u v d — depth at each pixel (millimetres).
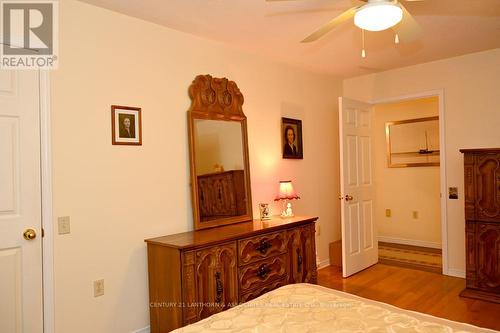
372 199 4383
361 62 3902
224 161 3178
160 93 2783
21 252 2125
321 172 4375
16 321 2102
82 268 2336
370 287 3568
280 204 3793
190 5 2439
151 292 2576
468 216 3289
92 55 2410
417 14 2676
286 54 3559
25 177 2143
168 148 2824
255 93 3555
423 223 5273
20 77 2143
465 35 3162
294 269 3178
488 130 3652
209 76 3092
